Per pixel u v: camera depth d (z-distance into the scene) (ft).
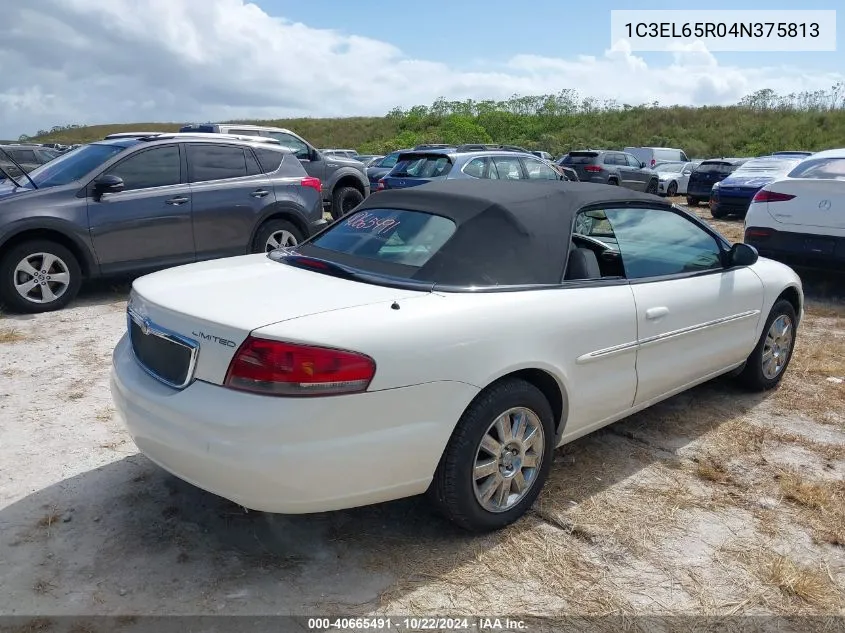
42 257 22.30
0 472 11.85
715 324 13.93
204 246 25.48
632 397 12.41
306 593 8.99
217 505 10.99
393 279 10.29
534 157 40.40
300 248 12.57
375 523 10.61
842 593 9.30
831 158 25.86
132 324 10.71
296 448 8.30
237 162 26.53
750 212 26.73
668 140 150.82
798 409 15.56
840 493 11.82
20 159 60.18
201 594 8.91
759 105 172.45
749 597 9.16
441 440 9.30
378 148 157.99
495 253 10.65
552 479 12.11
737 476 12.39
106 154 23.98
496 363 9.71
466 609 8.79
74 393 15.55
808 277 29.58
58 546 9.84
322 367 8.36
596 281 11.67
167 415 8.97
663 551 10.11
